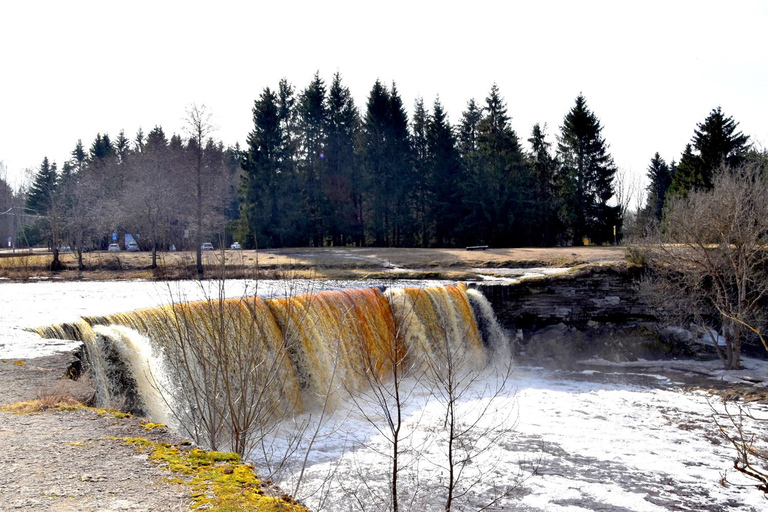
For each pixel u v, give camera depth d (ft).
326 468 46.78
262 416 36.22
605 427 63.57
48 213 196.24
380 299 83.56
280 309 62.23
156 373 49.34
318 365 63.87
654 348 95.91
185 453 23.45
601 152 220.84
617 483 48.57
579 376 88.89
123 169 249.14
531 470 50.47
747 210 84.48
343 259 157.99
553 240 224.33
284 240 215.10
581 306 101.19
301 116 232.12
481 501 43.96
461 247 215.72
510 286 102.73
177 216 189.06
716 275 87.15
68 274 146.00
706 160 190.90
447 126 221.66
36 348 42.75
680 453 55.83
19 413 28.48
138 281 126.21
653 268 97.09
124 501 18.58
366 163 224.74
